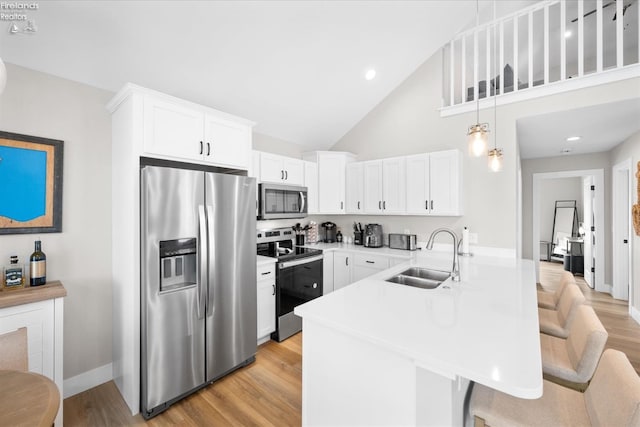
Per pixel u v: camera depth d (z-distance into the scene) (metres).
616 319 3.42
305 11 2.35
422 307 1.44
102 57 2.04
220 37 2.27
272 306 2.82
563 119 2.91
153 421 1.79
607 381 0.99
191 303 2.00
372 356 1.15
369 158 4.12
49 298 1.65
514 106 2.94
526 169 5.24
